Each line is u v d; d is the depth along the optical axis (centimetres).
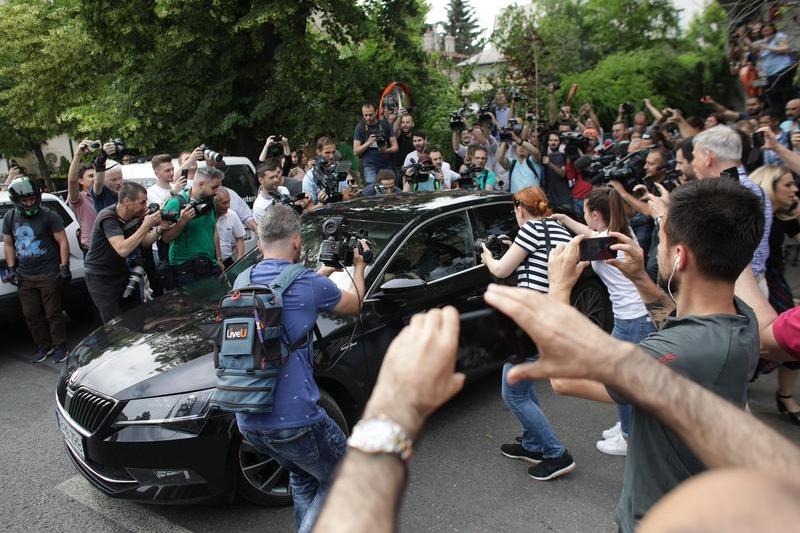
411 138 898
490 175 778
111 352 324
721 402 84
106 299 470
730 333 130
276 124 1108
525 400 322
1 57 1631
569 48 1634
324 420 252
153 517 314
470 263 418
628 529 136
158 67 1066
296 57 1027
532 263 322
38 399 477
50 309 552
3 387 504
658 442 127
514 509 306
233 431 286
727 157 317
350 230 395
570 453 356
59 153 2597
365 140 830
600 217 340
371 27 1134
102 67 1322
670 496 49
